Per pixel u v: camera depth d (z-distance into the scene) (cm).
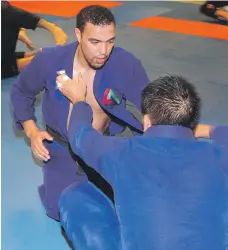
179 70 538
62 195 217
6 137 380
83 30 226
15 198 301
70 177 258
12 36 492
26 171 332
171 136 170
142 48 618
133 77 243
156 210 163
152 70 535
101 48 225
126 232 168
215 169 166
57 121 250
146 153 168
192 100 173
